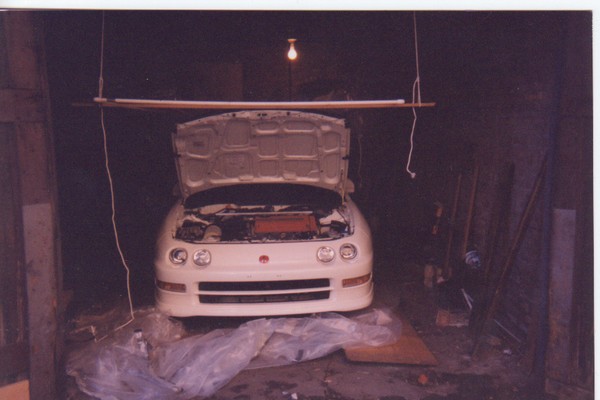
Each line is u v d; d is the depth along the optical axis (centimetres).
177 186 552
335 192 536
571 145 318
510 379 375
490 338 433
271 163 509
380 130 772
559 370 339
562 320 334
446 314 466
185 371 370
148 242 701
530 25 399
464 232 530
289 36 748
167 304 424
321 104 403
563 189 325
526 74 410
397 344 420
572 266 327
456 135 560
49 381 332
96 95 689
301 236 457
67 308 498
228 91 765
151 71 723
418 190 657
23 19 303
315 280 427
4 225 313
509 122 444
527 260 411
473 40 507
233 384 369
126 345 389
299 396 353
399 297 528
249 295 420
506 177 442
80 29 650
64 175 698
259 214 494
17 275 319
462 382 371
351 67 778
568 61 313
